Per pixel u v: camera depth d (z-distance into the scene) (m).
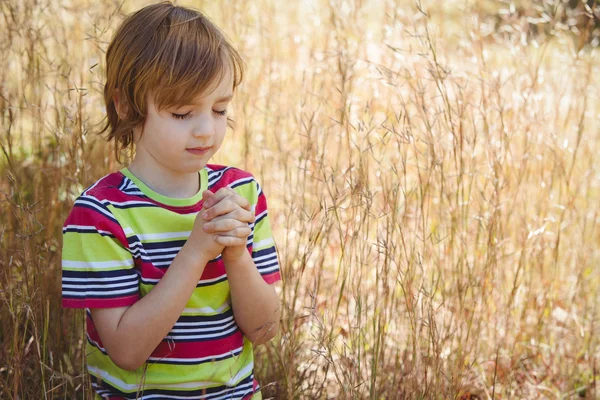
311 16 4.02
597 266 3.11
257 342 1.70
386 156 3.10
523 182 3.03
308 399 2.26
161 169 1.59
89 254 1.52
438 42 3.15
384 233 2.75
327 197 3.05
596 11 3.19
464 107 2.49
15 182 2.06
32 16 2.62
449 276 2.62
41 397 2.06
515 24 3.20
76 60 2.74
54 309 2.28
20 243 2.23
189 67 1.47
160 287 1.50
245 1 3.47
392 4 2.93
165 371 1.60
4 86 2.62
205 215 1.50
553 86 3.35
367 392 2.31
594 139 3.49
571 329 2.78
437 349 2.13
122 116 1.59
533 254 2.90
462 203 2.52
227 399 1.66
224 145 3.63
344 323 2.57
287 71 3.51
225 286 1.64
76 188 2.28
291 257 2.69
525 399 2.50
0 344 2.12
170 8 1.57
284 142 3.25
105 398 1.65
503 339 2.55
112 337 1.52
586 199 3.08
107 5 2.66
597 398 2.49
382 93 2.99
